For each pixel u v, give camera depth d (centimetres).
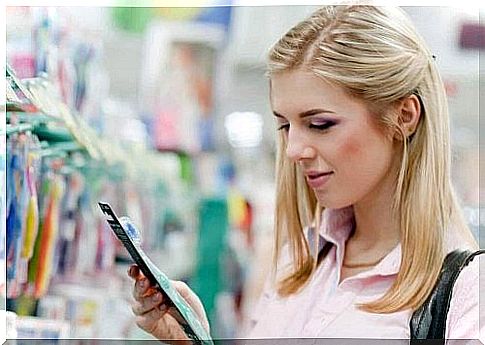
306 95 194
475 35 378
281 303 218
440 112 198
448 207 199
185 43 470
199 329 190
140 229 371
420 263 191
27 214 230
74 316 277
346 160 196
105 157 300
